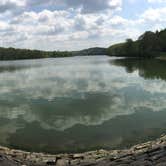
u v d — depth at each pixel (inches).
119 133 748.6
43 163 543.8
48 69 3395.7
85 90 1493.6
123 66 3270.2
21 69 3597.4
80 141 702.5
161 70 2405.3
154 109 999.6
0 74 2866.6
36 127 841.5
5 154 589.3
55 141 710.5
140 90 1412.4
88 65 3922.2
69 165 529.0
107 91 1432.1
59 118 935.7
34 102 1229.1
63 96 1344.7
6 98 1352.1
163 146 573.3
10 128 836.6
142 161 502.3
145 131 754.2
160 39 5113.2
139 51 5575.8
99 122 864.9
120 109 1024.9
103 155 572.7
